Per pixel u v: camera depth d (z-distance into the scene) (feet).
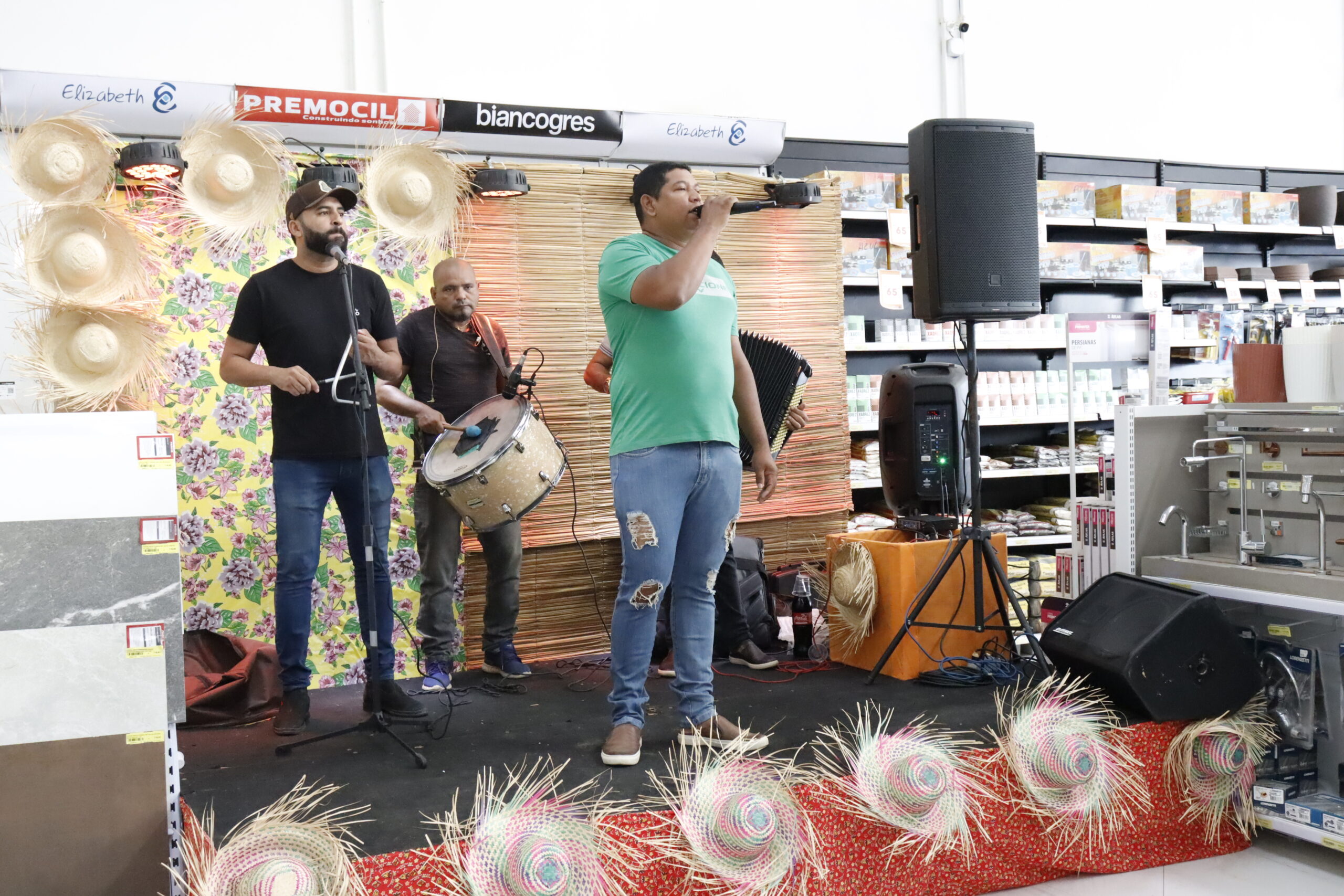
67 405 11.76
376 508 10.75
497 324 13.34
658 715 10.87
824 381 16.62
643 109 18.02
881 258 18.08
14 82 12.64
